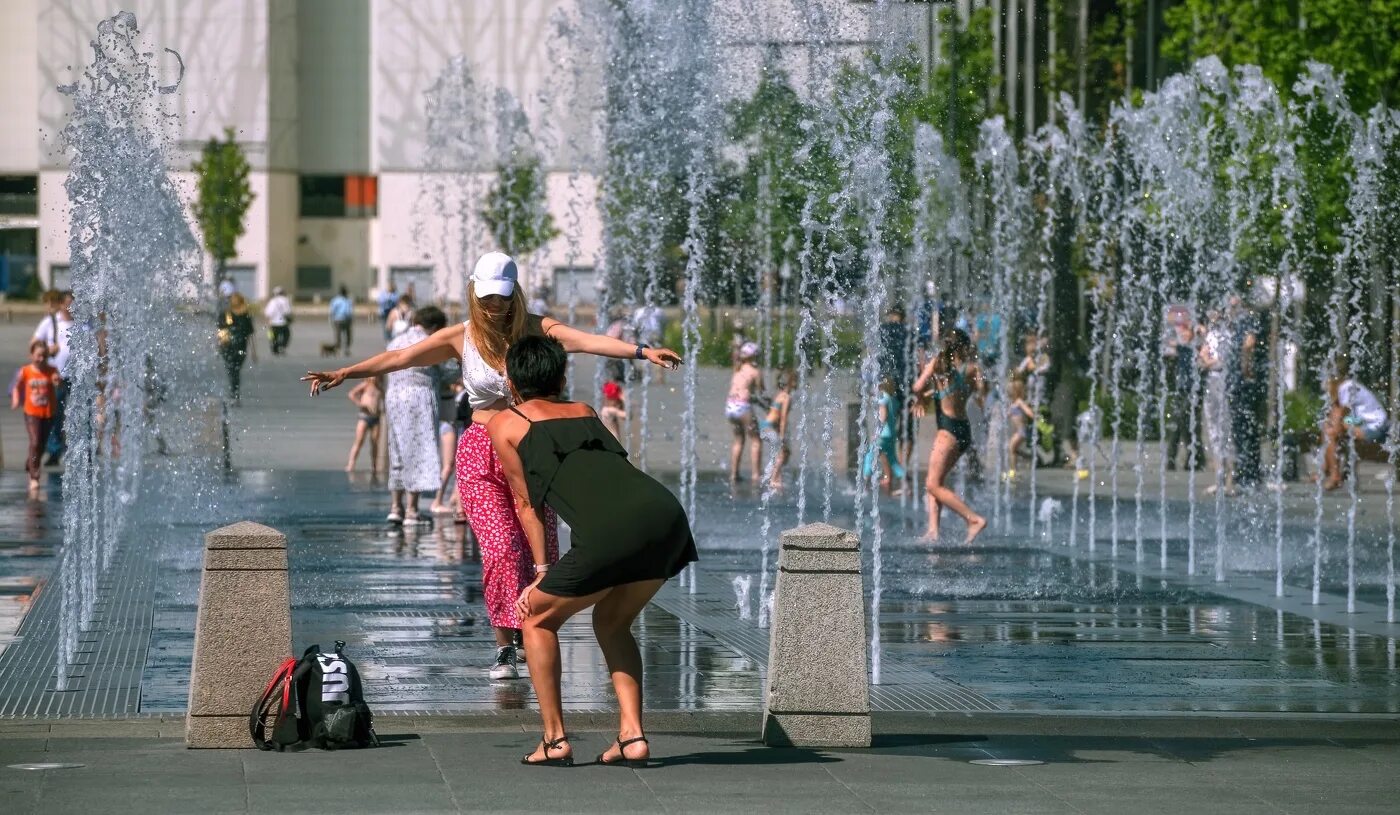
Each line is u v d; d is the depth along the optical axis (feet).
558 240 368.89
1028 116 154.10
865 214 114.62
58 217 427.74
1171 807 34.63
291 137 433.89
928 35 154.30
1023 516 98.48
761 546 82.43
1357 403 117.91
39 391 102.58
